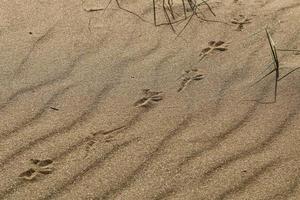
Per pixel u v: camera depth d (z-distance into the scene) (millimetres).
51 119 3025
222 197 2545
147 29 3734
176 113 3043
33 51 3525
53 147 2848
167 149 2818
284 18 3768
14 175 2688
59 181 2654
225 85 3223
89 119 3023
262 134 2881
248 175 2650
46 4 3957
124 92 3195
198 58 3451
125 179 2660
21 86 3248
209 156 2766
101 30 3725
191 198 2545
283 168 2676
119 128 2959
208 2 3971
